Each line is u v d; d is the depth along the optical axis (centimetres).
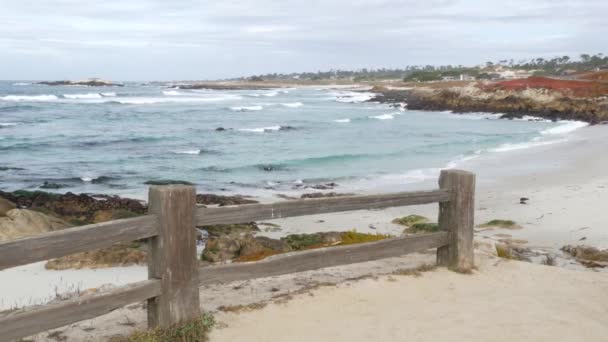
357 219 1700
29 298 814
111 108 6222
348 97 10544
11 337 353
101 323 486
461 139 3956
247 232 1481
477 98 6806
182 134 4147
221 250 1124
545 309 550
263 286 588
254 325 474
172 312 438
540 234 1445
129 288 412
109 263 1040
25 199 1784
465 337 474
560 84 7069
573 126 4800
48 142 3525
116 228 399
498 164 2822
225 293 562
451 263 646
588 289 623
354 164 2909
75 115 5322
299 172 2677
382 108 7581
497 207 1827
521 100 6309
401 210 1866
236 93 11806
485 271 655
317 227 1587
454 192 632
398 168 2773
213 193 2164
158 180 2403
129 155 3138
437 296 565
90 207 1755
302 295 547
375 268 669
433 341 463
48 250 363
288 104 8006
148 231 421
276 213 498
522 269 679
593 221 1552
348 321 493
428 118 5916
